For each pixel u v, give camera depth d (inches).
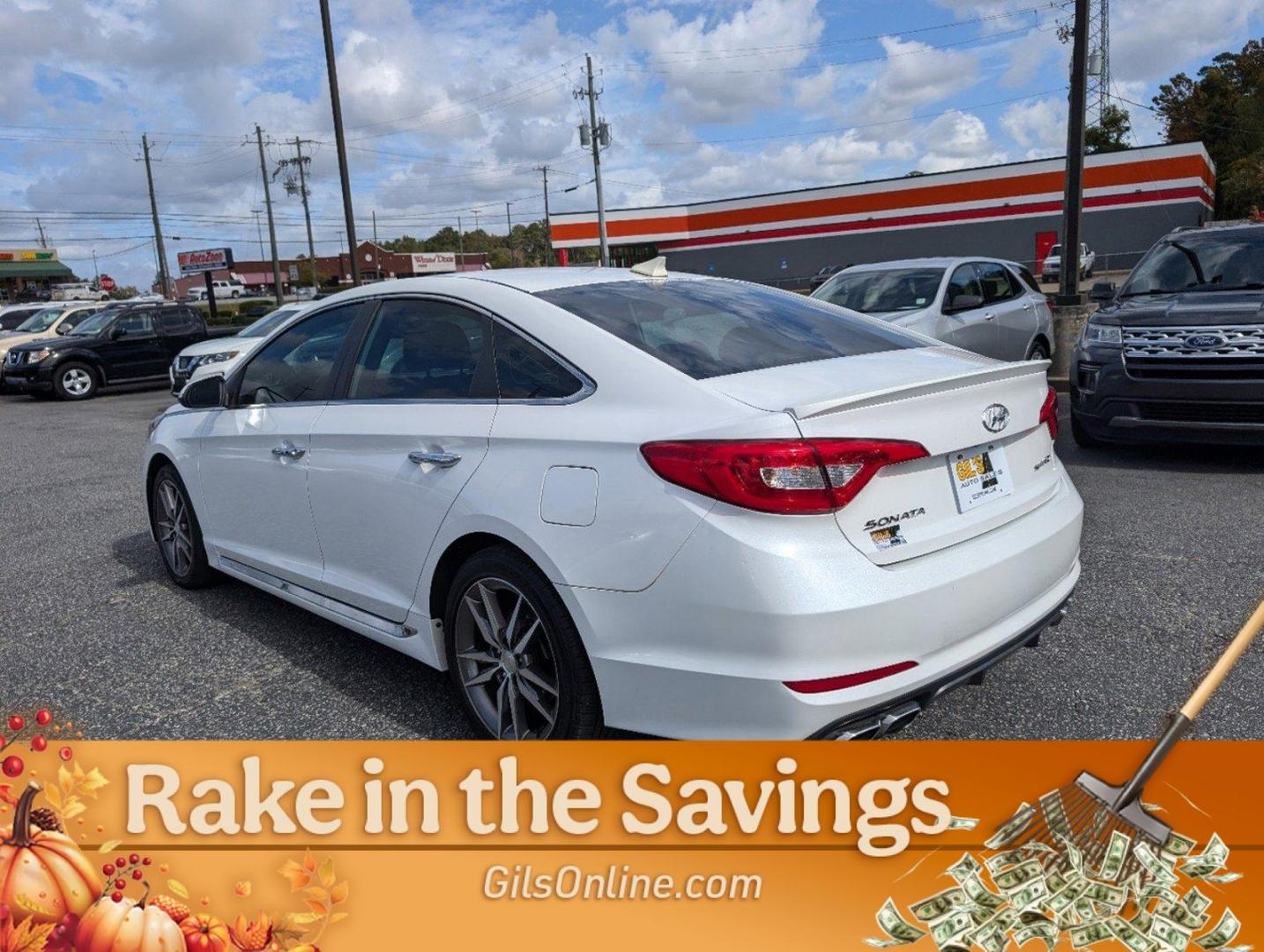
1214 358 249.3
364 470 130.4
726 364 109.5
